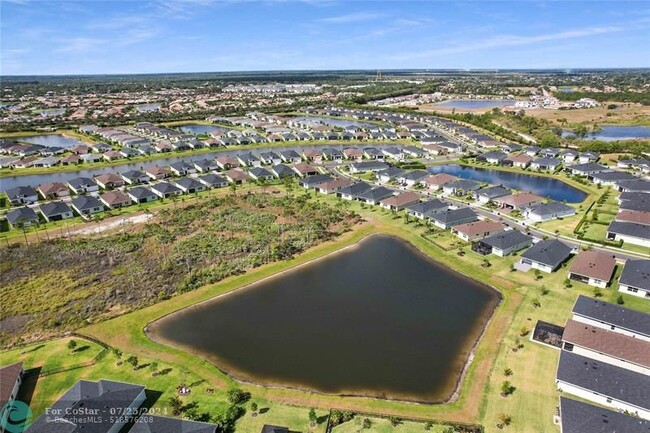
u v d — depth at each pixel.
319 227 102.06
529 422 47.06
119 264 86.38
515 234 89.88
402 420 48.22
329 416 48.84
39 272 83.81
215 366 57.97
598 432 42.34
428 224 102.56
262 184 141.12
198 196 128.12
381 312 69.94
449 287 77.12
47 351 60.78
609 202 116.06
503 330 63.47
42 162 168.38
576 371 51.41
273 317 69.19
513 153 178.50
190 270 83.25
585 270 75.31
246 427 47.47
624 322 60.31
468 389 52.69
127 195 123.50
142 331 65.75
